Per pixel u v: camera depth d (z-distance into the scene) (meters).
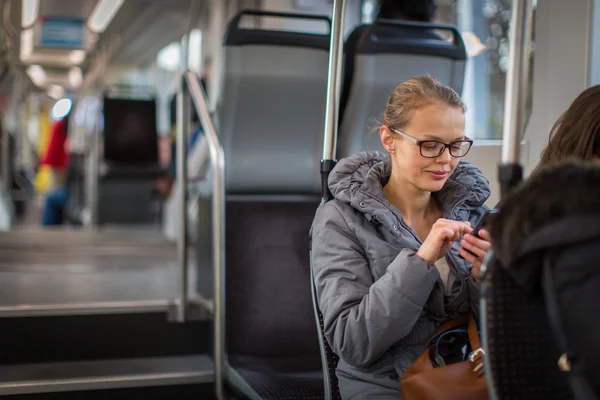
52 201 10.52
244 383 2.73
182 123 3.50
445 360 1.87
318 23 5.10
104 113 8.73
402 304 1.77
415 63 3.07
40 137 16.75
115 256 6.05
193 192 4.86
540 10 2.86
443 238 1.78
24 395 2.88
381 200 1.98
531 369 1.47
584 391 1.21
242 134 3.25
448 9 4.32
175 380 3.05
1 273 4.88
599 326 1.17
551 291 1.25
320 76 3.16
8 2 6.26
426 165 1.88
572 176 1.29
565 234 1.23
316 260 2.01
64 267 5.27
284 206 3.31
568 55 2.74
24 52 10.83
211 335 3.42
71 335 3.28
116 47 10.49
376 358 1.86
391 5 3.69
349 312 1.88
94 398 2.96
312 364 3.05
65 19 10.41
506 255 1.32
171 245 6.90
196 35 9.06
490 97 3.91
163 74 12.71
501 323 1.46
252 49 3.04
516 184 1.55
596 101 2.08
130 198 9.64
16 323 3.21
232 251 3.19
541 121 2.85
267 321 3.16
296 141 3.31
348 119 3.14
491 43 3.91
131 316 3.36
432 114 1.86
